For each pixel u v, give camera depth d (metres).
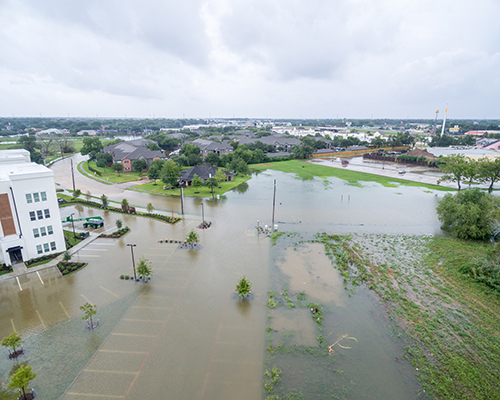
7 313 36.09
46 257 49.50
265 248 54.62
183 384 26.73
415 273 46.31
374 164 160.38
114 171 125.81
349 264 49.19
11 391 26.00
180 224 66.38
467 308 37.88
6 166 55.47
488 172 94.00
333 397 25.70
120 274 45.09
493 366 29.03
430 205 82.94
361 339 32.59
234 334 33.09
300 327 34.38
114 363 28.98
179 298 39.38
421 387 26.81
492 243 56.91
